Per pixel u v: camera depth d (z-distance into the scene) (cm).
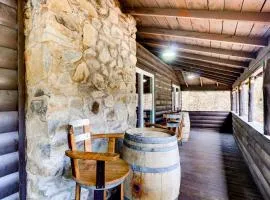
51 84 181
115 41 291
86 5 230
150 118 543
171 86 805
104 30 264
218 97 1220
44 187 178
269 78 268
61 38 194
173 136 224
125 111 320
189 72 849
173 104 853
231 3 212
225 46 358
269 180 251
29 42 188
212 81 1005
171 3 251
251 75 402
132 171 215
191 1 232
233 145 626
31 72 187
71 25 206
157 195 207
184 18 279
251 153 372
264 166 275
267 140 256
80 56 220
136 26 372
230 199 277
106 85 269
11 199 177
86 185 161
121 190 196
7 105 175
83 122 208
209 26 287
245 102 646
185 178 348
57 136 187
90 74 237
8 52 177
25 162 189
